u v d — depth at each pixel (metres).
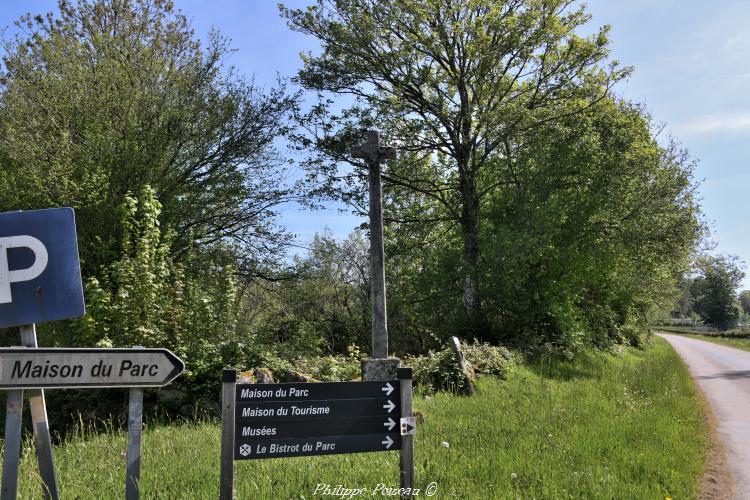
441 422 8.34
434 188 24.84
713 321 91.81
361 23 21.75
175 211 18.66
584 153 20.16
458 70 23.05
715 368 24.28
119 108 17.55
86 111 16.89
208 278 14.37
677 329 94.56
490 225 21.16
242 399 4.08
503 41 21.16
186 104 19.28
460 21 21.38
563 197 21.12
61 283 3.80
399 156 24.14
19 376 3.57
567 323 19.94
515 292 20.31
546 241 19.09
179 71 19.72
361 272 31.09
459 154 23.16
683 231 22.45
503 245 18.89
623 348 27.59
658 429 8.61
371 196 6.18
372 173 6.20
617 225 21.73
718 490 6.38
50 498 3.76
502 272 19.27
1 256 3.72
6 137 15.88
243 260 22.06
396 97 23.28
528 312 20.23
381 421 4.33
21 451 6.73
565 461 6.29
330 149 22.77
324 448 4.19
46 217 3.83
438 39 21.30
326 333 27.22
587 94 22.53
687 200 23.33
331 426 4.22
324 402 4.22
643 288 29.08
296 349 16.06
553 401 10.60
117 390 10.50
